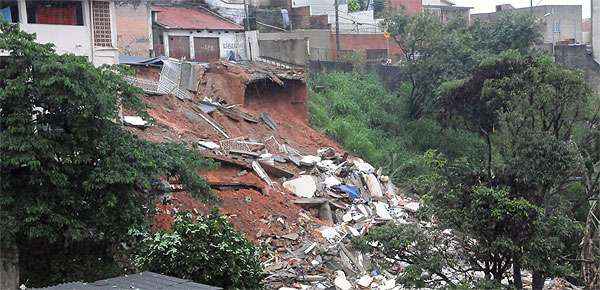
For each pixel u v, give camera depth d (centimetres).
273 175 3114
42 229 1842
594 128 2764
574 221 2169
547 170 2053
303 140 3666
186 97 3381
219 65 3709
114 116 1981
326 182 3219
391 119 4347
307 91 4022
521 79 3055
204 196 2211
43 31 2708
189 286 1456
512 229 1947
